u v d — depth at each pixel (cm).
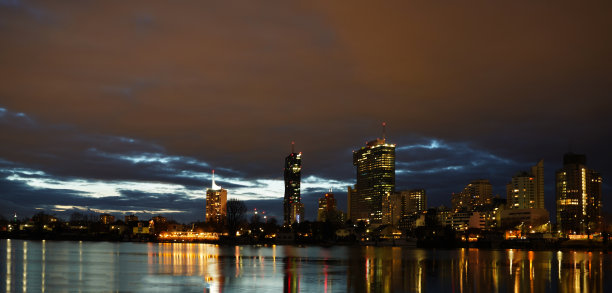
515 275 11650
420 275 11506
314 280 10419
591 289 9381
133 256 18662
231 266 13862
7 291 8862
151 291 8825
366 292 8731
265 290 8950
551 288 9412
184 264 14550
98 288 9194
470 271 12569
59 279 10525
